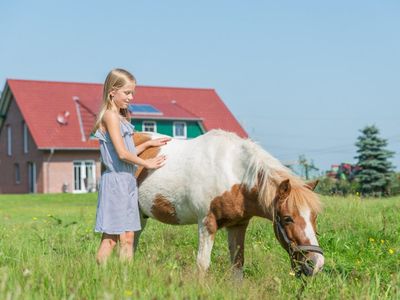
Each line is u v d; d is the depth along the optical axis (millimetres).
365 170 34844
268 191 6262
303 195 6008
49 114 45375
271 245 8547
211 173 6840
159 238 9188
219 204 6781
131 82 6711
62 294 4633
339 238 8383
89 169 45438
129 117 7000
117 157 6625
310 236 5867
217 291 4938
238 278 6488
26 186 47188
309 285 5531
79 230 10953
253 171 6500
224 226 6969
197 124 48375
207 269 6805
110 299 3990
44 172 44062
